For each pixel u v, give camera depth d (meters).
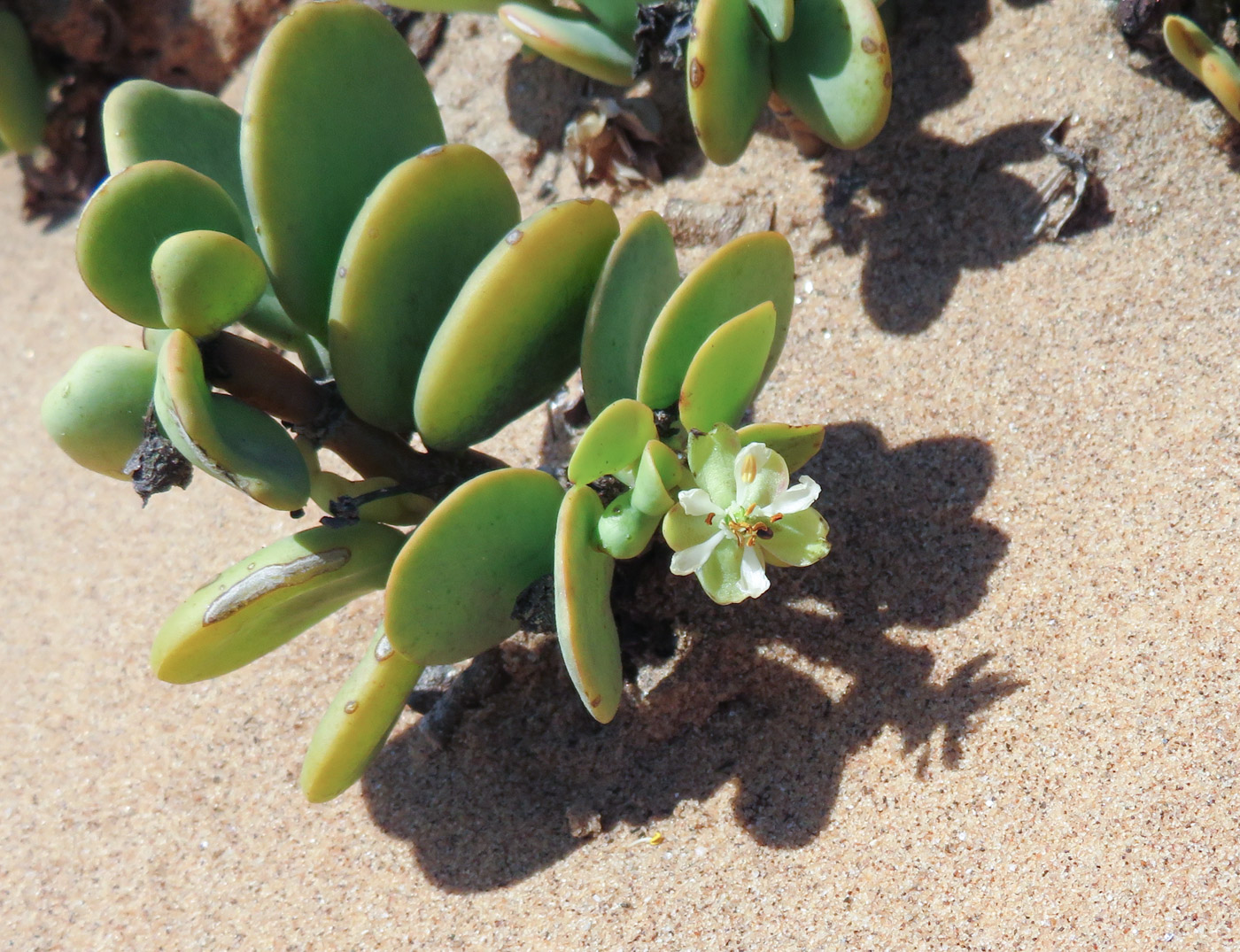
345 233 0.35
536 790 0.37
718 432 0.34
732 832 0.35
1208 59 0.37
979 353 0.38
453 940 0.35
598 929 0.35
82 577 0.41
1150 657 0.35
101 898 0.37
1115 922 0.34
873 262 0.39
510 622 0.35
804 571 0.37
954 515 0.37
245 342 0.35
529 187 0.42
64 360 0.45
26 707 0.40
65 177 0.50
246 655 0.36
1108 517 0.36
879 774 0.35
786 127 0.40
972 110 0.39
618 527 0.34
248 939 0.36
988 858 0.34
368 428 0.36
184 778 0.38
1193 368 0.37
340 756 0.35
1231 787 0.34
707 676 0.36
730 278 0.35
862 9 0.37
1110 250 0.38
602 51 0.40
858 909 0.34
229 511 0.41
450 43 0.44
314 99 0.35
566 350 0.36
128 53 0.49
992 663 0.35
